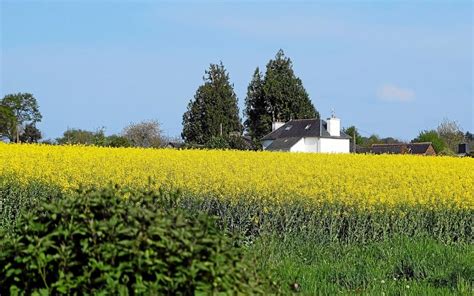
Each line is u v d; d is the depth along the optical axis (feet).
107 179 52.95
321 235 43.19
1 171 52.65
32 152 63.41
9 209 46.03
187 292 14.69
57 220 15.99
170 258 14.75
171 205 17.81
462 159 76.84
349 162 68.28
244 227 44.16
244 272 16.06
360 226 44.50
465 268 31.89
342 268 32.40
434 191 51.67
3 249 15.78
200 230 15.67
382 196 47.26
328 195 46.03
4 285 15.66
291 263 33.50
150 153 68.18
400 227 46.01
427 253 35.19
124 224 15.49
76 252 15.33
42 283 15.35
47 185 50.93
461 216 47.91
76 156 62.08
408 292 28.04
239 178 51.90
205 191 47.42
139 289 14.40
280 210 44.37
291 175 55.47
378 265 33.22
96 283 14.82
